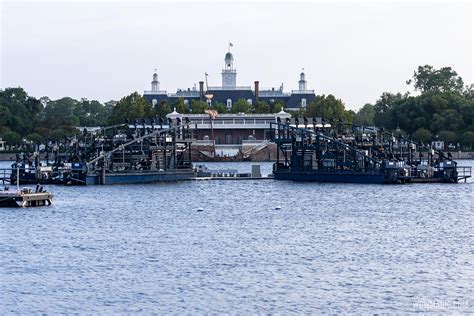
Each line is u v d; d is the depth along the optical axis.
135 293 181.75
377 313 168.25
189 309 171.12
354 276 194.88
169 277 194.75
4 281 191.12
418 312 168.75
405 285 186.88
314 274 197.00
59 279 193.00
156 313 168.75
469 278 192.25
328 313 168.50
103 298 178.38
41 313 168.88
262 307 172.12
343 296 178.88
